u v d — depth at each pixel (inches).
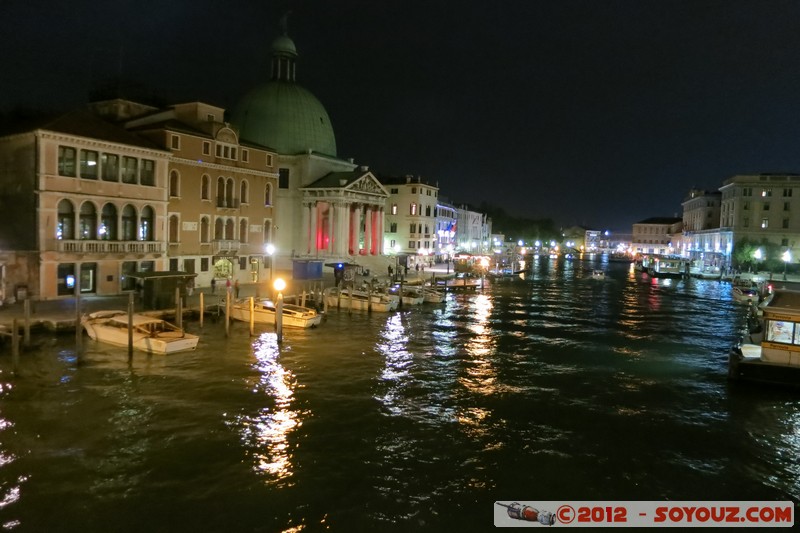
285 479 631.2
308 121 2962.6
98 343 1174.3
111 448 698.2
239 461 671.1
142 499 581.9
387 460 687.1
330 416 829.2
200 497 588.4
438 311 1919.3
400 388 975.6
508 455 714.8
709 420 861.8
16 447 694.5
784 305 1050.1
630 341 1460.4
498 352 1283.2
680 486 651.5
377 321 1644.9
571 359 1234.0
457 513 574.6
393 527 544.4
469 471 666.8
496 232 7687.0
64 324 1206.9
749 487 655.8
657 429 819.4
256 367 1070.4
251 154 2066.9
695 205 5659.5
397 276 2613.2
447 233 4365.2
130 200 1620.3
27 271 1419.8
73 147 1491.1
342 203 2768.2
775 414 893.8
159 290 1439.5
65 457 670.5
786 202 3900.1
